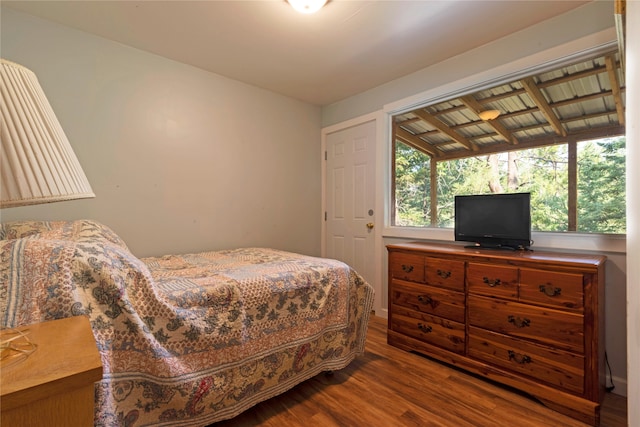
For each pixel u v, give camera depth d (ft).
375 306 10.19
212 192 9.21
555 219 6.84
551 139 6.93
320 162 12.07
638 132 3.16
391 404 5.33
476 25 6.75
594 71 6.36
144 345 3.67
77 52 6.97
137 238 7.86
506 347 5.75
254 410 5.16
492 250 6.64
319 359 5.88
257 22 6.66
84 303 3.21
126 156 7.68
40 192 2.01
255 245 10.21
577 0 5.93
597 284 4.83
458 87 8.04
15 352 2.11
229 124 9.55
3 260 3.01
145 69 7.95
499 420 4.91
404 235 9.37
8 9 6.18
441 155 9.01
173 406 3.98
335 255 11.63
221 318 4.50
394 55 8.05
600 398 5.07
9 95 1.99
